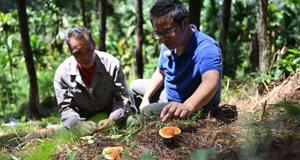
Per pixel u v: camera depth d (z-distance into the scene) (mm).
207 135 2168
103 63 2762
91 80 2738
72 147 2227
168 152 1983
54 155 2109
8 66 9633
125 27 11484
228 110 2850
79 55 2447
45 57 10117
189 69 2680
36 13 9461
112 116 2711
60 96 2783
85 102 2873
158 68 3143
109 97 2928
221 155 1765
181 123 2439
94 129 2518
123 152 1885
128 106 2908
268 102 2887
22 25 5461
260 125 2148
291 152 1479
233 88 4281
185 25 2496
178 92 2855
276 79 3508
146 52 10547
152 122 2494
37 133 3562
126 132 2445
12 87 8578
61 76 2758
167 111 2137
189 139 2133
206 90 2227
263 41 3699
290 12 6730
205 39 2613
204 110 2773
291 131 1854
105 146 2176
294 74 3207
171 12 2361
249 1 6414
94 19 11336
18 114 7223
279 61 3500
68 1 6418
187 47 2635
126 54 10773
